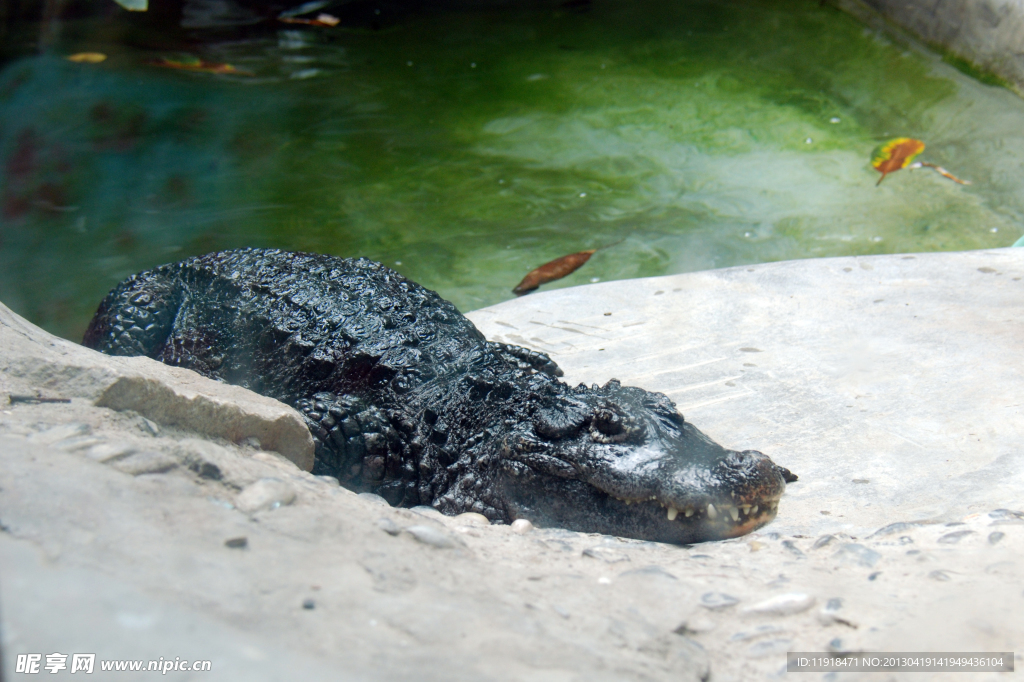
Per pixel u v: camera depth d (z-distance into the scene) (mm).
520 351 3881
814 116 8414
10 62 9156
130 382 2312
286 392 4043
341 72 9586
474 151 7941
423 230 6621
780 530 2811
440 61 9906
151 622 1068
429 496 3510
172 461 2012
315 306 4191
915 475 3143
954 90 8344
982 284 4832
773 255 6109
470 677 1331
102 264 5996
